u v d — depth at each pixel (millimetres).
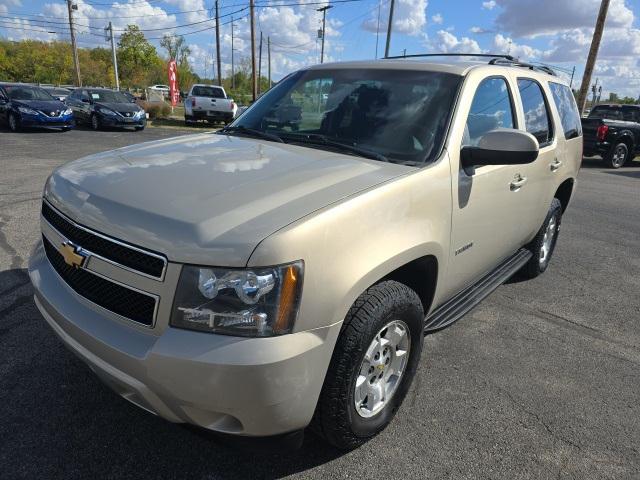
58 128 16766
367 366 2414
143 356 1919
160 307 1916
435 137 2854
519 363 3512
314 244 1966
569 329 4086
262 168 2494
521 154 2721
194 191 2174
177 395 1911
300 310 1943
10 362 3121
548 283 5090
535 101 4078
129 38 63906
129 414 2729
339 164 2604
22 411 2699
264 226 1934
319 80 3559
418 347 2727
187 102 22891
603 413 3002
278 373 1896
